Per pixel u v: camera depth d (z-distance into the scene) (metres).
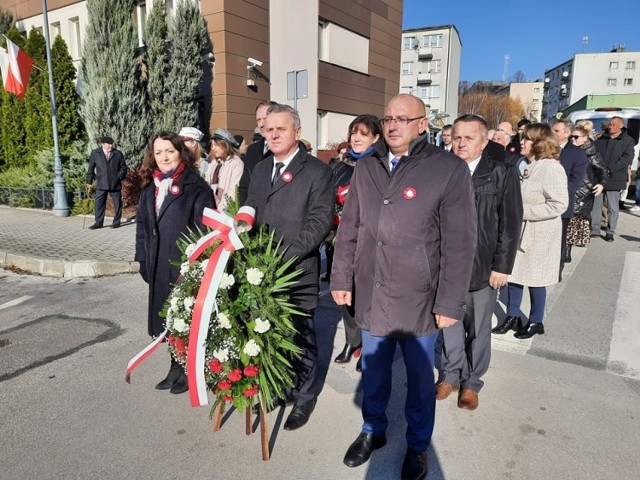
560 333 4.15
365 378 2.54
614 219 7.77
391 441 2.72
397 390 3.29
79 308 4.91
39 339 4.12
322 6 15.14
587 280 5.64
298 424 2.84
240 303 2.36
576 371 3.48
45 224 9.47
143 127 10.80
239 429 2.82
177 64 11.06
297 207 2.79
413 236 2.29
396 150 2.33
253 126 13.50
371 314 2.41
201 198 3.19
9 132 13.41
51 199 11.49
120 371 3.54
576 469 2.44
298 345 2.84
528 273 3.87
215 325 2.37
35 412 2.98
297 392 2.90
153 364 3.66
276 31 14.92
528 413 2.95
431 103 60.50
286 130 2.76
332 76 15.94
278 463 2.52
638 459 2.51
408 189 2.28
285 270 2.73
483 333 2.98
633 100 15.80
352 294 2.61
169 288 3.12
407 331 2.35
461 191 2.26
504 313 4.68
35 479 2.39
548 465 2.47
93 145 10.60
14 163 13.48
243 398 2.42
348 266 2.58
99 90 10.27
